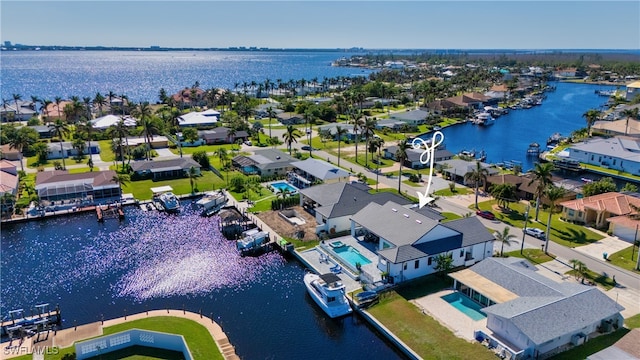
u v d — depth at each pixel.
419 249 65.31
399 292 61.31
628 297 59.97
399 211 75.56
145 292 63.19
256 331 54.69
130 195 101.50
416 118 195.38
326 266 69.19
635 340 47.44
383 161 135.12
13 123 178.50
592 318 50.78
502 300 54.69
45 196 95.19
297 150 147.38
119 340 49.06
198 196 102.69
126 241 79.75
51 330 53.06
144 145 137.88
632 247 75.50
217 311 58.72
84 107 192.75
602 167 132.38
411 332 52.69
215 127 179.75
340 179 106.94
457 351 49.16
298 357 50.28
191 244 78.69
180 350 49.56
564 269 67.75
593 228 84.19
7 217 88.06
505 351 47.69
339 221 81.62
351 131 166.12
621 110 195.75
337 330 55.22
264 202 98.19
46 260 72.44
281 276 68.25
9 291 63.12
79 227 85.62
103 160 131.50
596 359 44.25
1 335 51.78
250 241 75.25
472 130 195.12
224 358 47.44
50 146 136.25
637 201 87.19
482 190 107.00
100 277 67.25
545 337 47.28
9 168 107.44
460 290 61.66
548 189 79.75
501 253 72.38
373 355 50.88
